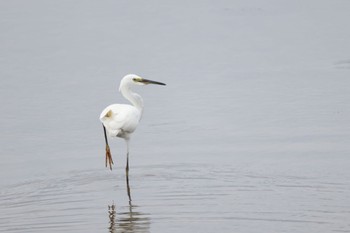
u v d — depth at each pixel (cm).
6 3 3212
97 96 2028
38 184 1383
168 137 1669
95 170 1463
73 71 2294
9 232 1111
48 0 3259
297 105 1873
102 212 1196
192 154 1532
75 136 1716
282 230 1067
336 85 2042
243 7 3072
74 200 1273
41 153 1598
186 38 2648
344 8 3011
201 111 1862
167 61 2375
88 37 2695
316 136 1612
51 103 1980
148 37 2680
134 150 1592
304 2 3120
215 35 2683
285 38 2620
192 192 1279
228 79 2158
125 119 1362
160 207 1206
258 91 2017
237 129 1702
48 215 1192
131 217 1162
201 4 3134
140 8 3086
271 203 1195
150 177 1390
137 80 1471
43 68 2338
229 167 1425
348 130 1645
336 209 1153
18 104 1981
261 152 1518
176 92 2045
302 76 2153
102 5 3158
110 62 2380
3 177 1440
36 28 2823
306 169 1387
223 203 1209
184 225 1109
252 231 1068
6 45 2616
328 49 2466
